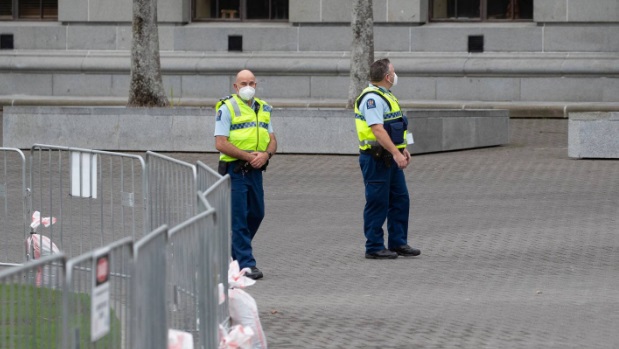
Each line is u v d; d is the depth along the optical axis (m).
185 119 53.81
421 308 23.62
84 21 76.38
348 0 72.94
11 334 13.24
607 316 22.64
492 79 71.31
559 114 68.81
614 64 69.19
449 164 49.00
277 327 21.97
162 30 75.75
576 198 39.50
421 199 39.66
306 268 28.50
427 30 72.50
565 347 20.08
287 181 44.56
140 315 13.52
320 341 20.80
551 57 70.56
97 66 75.62
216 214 17.89
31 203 29.66
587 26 70.12
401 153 29.33
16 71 77.19
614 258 29.19
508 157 51.44
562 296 24.72
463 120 54.47
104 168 32.19
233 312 20.00
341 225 35.03
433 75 72.12
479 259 29.33
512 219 35.47
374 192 29.22
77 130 54.25
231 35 75.00
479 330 21.53
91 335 12.26
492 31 71.69
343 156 52.28
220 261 19.31
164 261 14.77
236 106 27.12
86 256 12.41
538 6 70.75
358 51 56.41
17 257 29.92
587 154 49.84
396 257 29.64
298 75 73.75
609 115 49.41
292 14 74.00
